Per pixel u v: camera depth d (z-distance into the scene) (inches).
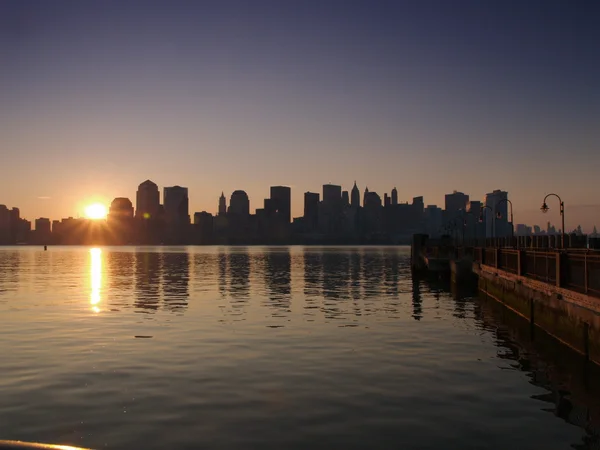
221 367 772.6
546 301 1039.0
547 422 540.4
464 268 2278.5
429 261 2699.3
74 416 558.3
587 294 797.9
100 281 2615.7
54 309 1482.5
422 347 926.4
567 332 900.6
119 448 472.4
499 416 558.9
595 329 761.6
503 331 1101.1
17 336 1037.2
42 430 517.7
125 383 685.9
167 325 1172.5
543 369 765.9
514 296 1369.3
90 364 792.3
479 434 506.0
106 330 1105.4
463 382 693.9
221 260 5620.1
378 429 518.9
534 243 2014.0
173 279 2738.7
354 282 2506.2
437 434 506.0
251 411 573.9
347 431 514.0
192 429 519.8
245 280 2640.3
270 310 1444.4
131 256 7445.9
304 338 1008.9
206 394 637.3
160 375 725.9
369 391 649.6
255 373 737.6
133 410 577.6
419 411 573.9
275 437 498.6
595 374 733.9
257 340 987.3
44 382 690.8
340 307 1517.0
